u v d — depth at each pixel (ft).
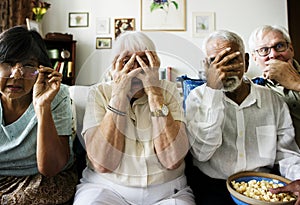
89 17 10.82
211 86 3.29
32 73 3.07
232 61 3.27
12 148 3.15
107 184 3.15
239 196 2.69
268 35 3.93
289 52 3.96
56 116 3.26
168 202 3.06
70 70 9.82
